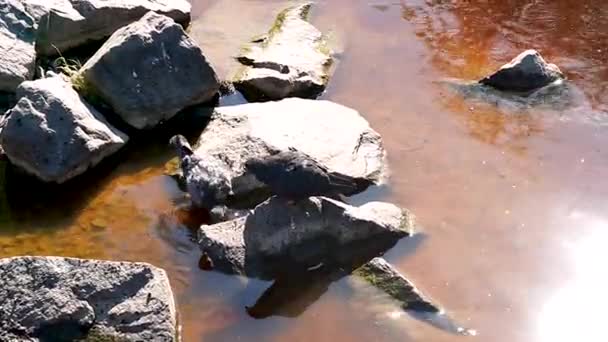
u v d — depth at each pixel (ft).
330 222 12.19
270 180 12.06
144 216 12.73
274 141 13.20
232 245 12.12
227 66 14.83
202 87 14.06
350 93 14.57
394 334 11.53
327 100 14.46
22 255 12.25
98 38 14.94
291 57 14.88
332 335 11.54
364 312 11.73
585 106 14.29
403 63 15.11
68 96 13.44
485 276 12.10
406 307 11.74
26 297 11.31
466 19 16.02
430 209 12.83
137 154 13.55
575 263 12.23
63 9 14.57
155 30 13.98
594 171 13.32
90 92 13.75
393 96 14.51
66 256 12.26
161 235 12.50
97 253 12.30
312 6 16.30
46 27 14.40
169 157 13.51
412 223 12.60
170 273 12.10
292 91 14.40
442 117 14.15
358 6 16.31
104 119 13.65
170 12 15.43
